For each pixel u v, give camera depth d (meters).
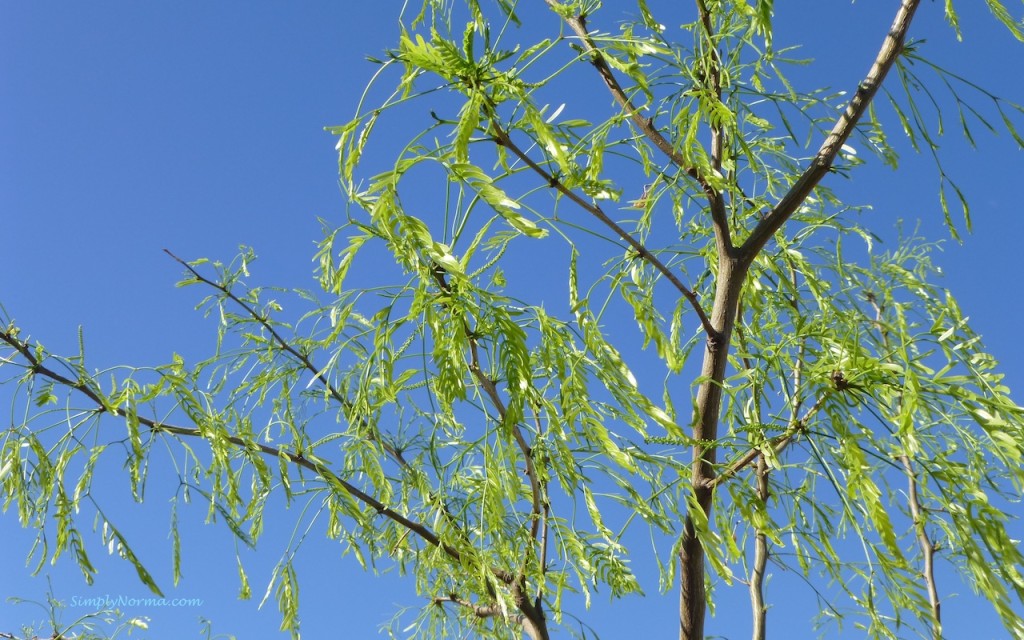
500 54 1.34
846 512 1.65
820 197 2.38
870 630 1.82
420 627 2.64
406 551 2.51
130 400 1.89
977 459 1.72
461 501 2.33
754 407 1.95
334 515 2.17
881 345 1.96
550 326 1.65
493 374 1.81
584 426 1.69
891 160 2.02
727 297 1.83
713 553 1.65
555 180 1.53
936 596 2.46
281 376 2.25
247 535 2.03
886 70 1.73
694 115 1.62
